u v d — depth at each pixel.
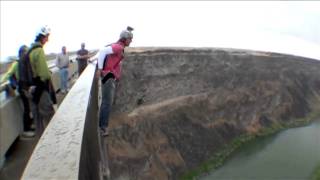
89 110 5.95
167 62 49.47
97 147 6.75
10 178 6.29
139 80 44.53
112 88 8.48
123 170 22.03
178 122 42.62
